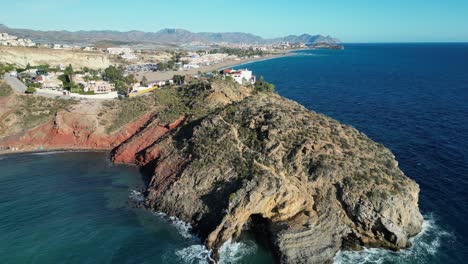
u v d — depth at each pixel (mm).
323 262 65250
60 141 124562
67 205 84312
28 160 112500
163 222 77625
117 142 123688
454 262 65500
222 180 80125
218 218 72812
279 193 73188
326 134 90250
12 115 128125
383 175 78562
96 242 70438
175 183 83875
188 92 139375
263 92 129625
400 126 144250
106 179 98688
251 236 72500
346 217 72812
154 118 123688
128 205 84688
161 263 64938
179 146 98938
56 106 134375
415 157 110750
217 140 90562
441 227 75375
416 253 67812
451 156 110938
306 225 70312
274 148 84250
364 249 69125
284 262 64875
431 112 165625
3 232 73250
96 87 154500
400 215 71250
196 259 66062
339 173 77250
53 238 71500
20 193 90000
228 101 124750
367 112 168500
